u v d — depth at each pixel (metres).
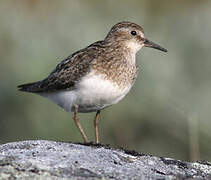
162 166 8.08
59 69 10.32
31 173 7.01
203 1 19.94
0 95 15.39
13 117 15.28
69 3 19.44
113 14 18.95
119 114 15.16
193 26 18.62
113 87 9.90
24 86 11.11
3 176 6.87
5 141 15.09
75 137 14.66
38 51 16.73
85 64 9.89
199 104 15.98
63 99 10.18
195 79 16.67
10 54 16.73
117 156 8.11
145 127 15.23
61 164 7.40
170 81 16.31
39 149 7.94
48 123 14.96
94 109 10.17
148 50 16.70
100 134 14.84
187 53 17.41
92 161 7.67
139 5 19.52
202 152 13.79
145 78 16.08
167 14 19.44
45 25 18.33
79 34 17.48
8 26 18.09
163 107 15.45
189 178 7.67
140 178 7.26
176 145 14.98
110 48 10.34
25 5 19.28
